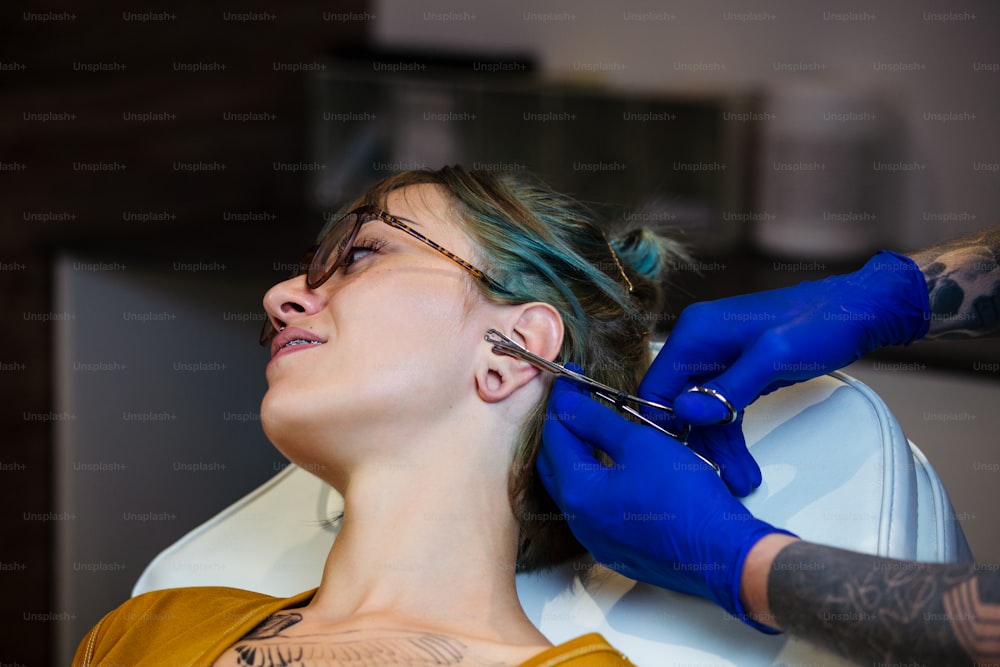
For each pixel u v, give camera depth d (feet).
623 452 3.27
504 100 8.39
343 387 3.32
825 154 7.41
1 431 7.75
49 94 8.03
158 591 3.73
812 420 3.57
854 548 3.18
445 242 3.62
